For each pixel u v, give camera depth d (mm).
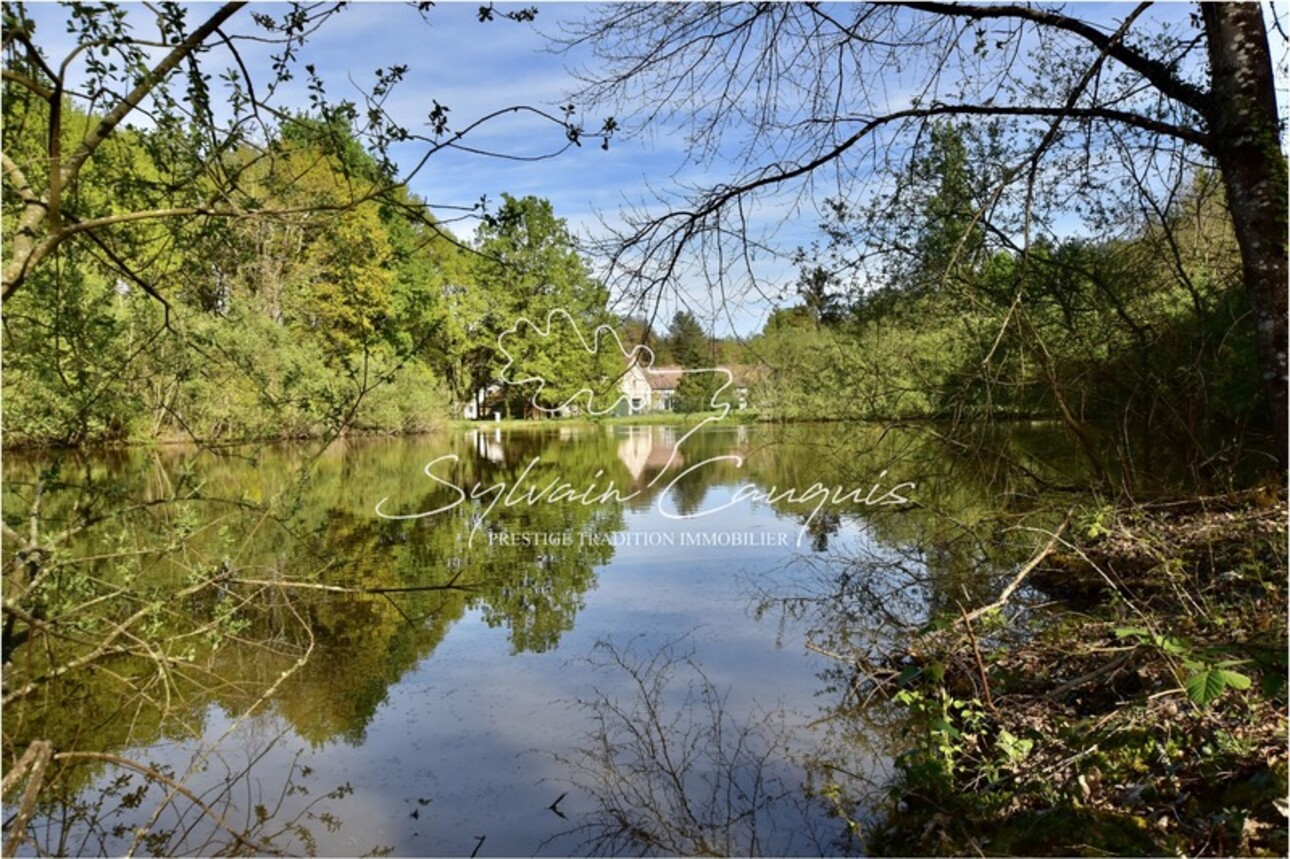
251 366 4922
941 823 2746
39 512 3619
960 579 5852
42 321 4102
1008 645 4242
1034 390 6969
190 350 4898
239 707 4125
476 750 3596
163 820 3068
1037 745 3053
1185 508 5926
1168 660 2953
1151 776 2629
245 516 8367
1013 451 9172
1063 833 2475
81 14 2570
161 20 2670
